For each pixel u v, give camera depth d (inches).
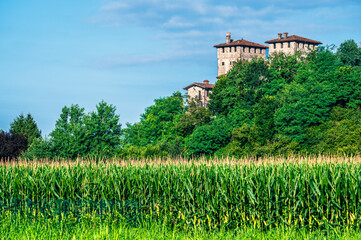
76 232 916.0
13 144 3097.9
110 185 1124.5
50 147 2479.1
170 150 3595.0
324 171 971.9
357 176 965.2
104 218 1052.5
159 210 1085.8
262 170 1013.2
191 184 1051.9
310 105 3481.8
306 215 968.3
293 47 5536.4
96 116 2849.4
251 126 3750.0
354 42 5236.2
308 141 3191.4
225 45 5684.1
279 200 986.1
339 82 3838.6
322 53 4352.9
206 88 5516.7
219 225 1021.8
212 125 3818.9
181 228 1030.4
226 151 3464.6
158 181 1083.3
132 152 3125.0
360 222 920.9
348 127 3125.0
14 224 1000.2
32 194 1151.6
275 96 3912.4
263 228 982.4
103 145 2751.0
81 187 1150.3
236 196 1002.7
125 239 870.4
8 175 1191.6
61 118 2815.0
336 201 944.9
